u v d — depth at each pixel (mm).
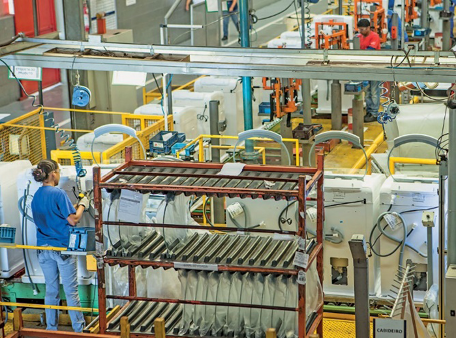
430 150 11477
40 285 9320
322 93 16078
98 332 6973
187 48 8398
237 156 14242
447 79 7219
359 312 6203
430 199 8312
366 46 15508
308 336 6172
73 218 8562
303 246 5914
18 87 18312
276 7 28469
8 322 9188
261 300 6168
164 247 6441
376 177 8711
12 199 9227
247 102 11758
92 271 8977
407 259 8484
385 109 8727
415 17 18703
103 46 8531
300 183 5824
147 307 6633
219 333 6242
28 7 18344
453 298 7070
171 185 6156
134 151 10969
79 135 15953
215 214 10977
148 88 20891
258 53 8258
